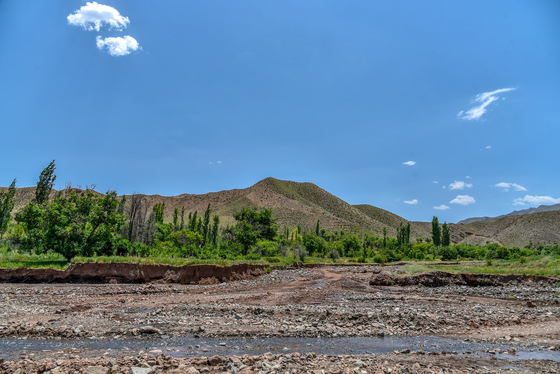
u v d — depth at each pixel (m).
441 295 26.91
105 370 8.10
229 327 14.02
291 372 8.46
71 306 17.64
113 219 39.78
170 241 61.47
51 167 63.00
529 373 9.48
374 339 13.38
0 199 61.16
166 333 13.01
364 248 112.25
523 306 21.62
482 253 101.31
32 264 31.50
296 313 16.77
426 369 9.27
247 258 64.31
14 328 12.41
